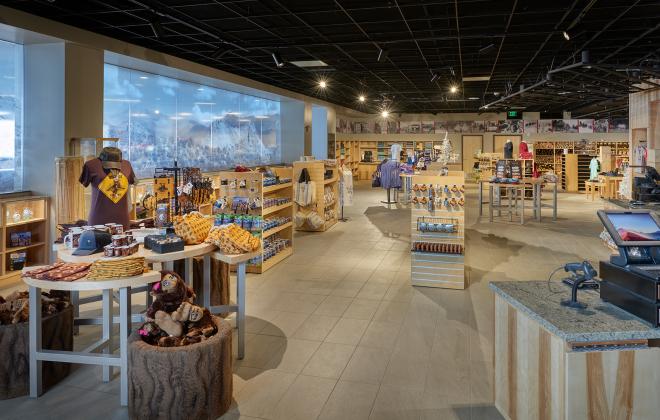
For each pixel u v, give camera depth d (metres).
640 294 2.26
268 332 4.53
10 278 6.39
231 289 6.00
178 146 11.39
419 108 22.66
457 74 12.76
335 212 11.53
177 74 10.60
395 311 5.16
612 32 8.45
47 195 7.07
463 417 3.02
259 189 6.57
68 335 3.65
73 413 3.09
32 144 7.11
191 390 2.87
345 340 4.34
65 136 7.04
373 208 14.56
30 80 7.09
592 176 18.92
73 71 7.16
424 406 3.17
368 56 10.62
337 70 12.28
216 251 3.98
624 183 11.20
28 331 3.32
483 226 11.08
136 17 7.23
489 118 24.92
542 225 11.21
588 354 2.15
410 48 9.73
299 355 4.00
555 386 2.26
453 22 7.77
